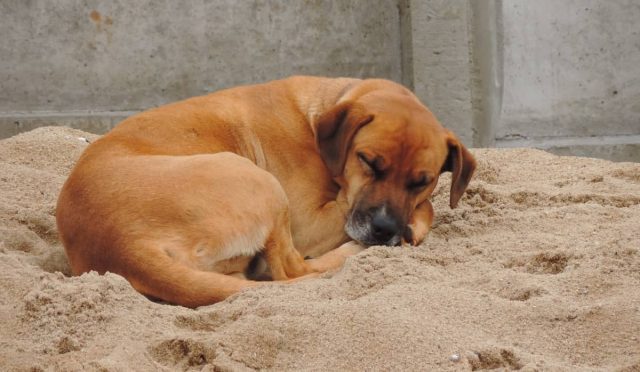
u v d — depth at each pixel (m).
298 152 8.55
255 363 5.82
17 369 5.65
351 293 6.91
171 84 16.70
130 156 7.85
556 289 6.78
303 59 17.03
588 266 7.11
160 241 7.22
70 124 16.22
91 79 16.55
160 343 5.95
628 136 16.38
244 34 16.84
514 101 16.77
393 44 17.27
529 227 8.69
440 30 16.39
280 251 7.70
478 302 6.45
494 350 5.77
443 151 8.37
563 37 16.58
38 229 9.18
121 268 7.16
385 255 7.59
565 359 5.85
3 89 16.41
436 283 6.93
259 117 8.69
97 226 7.32
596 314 6.21
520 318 6.27
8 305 6.55
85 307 6.36
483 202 10.04
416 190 8.23
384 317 6.10
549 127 16.70
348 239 8.48
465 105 16.38
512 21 16.67
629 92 16.44
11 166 10.80
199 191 7.41
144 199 7.36
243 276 7.70
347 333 5.99
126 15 16.53
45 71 16.47
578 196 9.85
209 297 6.90
